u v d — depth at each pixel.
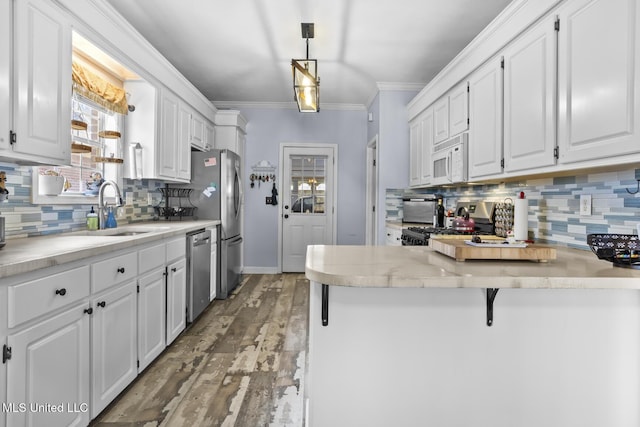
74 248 1.64
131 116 3.16
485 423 1.38
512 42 2.17
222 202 4.11
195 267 3.20
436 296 1.38
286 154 5.45
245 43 3.29
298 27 2.98
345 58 3.59
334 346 1.38
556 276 1.20
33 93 1.72
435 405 1.38
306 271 1.33
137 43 2.77
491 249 1.47
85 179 2.82
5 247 1.68
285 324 3.26
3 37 1.55
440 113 3.34
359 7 2.68
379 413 1.39
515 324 1.38
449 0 2.58
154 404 1.97
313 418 1.38
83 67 2.58
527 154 2.01
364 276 1.18
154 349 2.42
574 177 2.09
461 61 2.84
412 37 3.14
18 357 1.29
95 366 1.75
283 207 5.47
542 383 1.38
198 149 4.37
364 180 5.47
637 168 1.66
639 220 1.67
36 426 1.37
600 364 1.38
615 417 1.38
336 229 5.46
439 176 3.32
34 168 2.19
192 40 3.23
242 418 1.85
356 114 5.46
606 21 1.45
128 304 2.06
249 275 5.31
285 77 4.19
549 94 1.80
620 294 1.38
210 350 2.69
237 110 5.06
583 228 2.02
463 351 1.38
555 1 1.74
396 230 3.83
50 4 1.84
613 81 1.42
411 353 1.38
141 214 3.62
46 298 1.42
